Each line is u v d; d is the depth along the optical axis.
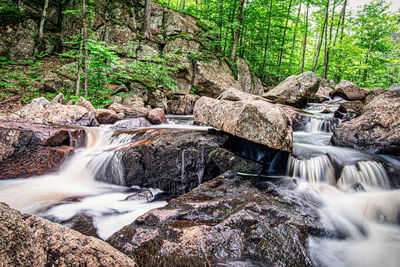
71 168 5.48
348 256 2.65
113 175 5.28
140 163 5.15
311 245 2.58
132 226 2.62
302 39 24.78
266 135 4.27
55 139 5.42
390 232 3.29
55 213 3.76
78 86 10.11
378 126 5.20
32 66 12.62
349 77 22.86
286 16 19.09
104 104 10.19
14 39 13.54
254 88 18.03
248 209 2.92
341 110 8.19
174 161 5.06
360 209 3.60
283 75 21.58
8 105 9.17
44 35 14.89
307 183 4.40
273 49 21.17
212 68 14.95
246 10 17.36
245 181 4.23
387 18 19.23
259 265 2.12
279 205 3.22
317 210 3.31
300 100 10.71
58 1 16.06
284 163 5.05
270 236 2.42
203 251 2.17
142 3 17.81
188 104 12.40
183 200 3.32
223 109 5.13
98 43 9.16
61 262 1.40
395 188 4.21
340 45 20.62
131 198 4.36
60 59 14.29
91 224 3.44
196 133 5.72
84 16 9.59
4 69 11.91
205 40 16.84
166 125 8.52
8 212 1.32
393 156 4.89
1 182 4.56
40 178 5.01
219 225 2.50
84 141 6.21
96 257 1.56
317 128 7.62
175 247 2.19
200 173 5.11
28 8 14.88
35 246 1.33
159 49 15.47
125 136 6.38
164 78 12.57
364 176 4.30
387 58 20.17
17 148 4.78
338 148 5.55
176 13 18.06
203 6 20.11
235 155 4.86
